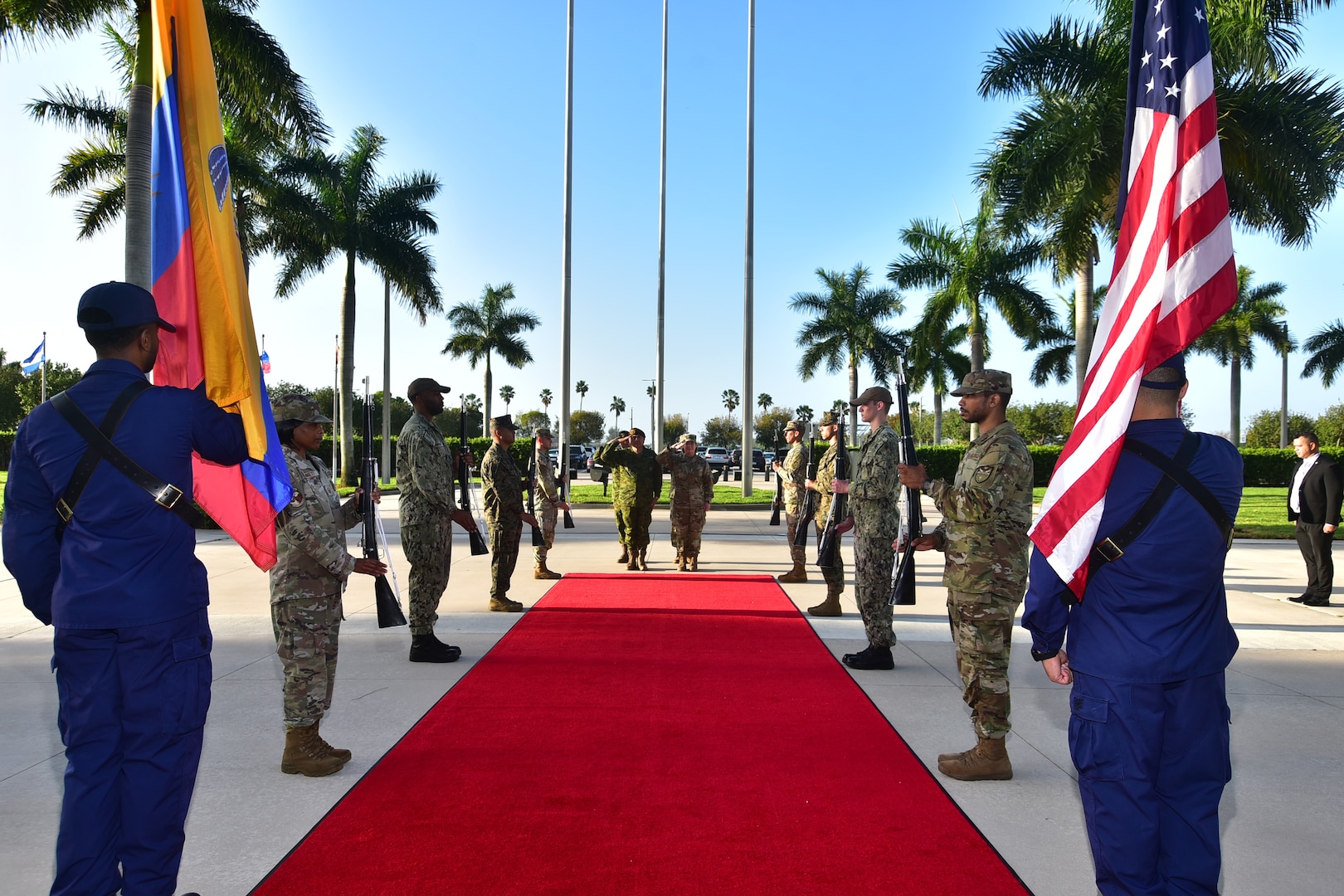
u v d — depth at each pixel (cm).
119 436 246
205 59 331
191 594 253
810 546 1263
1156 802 226
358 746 415
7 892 281
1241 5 1512
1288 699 511
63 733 245
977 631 378
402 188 2917
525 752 407
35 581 246
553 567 1034
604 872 291
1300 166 1581
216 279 320
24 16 1195
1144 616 231
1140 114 286
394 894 276
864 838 320
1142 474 237
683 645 623
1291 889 290
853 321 3947
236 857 302
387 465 3212
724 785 368
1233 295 264
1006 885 286
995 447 377
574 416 10356
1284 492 3045
